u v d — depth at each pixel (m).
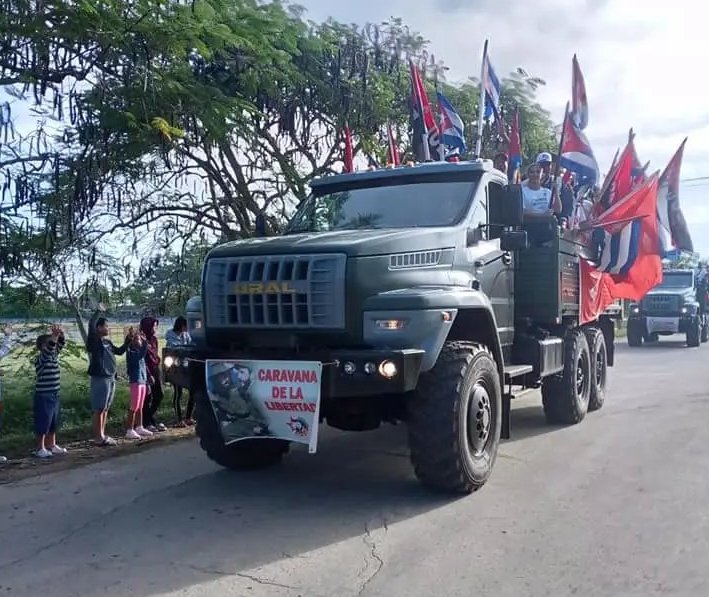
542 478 6.71
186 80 10.23
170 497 6.39
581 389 9.63
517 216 6.91
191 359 6.15
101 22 9.02
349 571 4.59
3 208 10.17
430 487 6.08
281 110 12.62
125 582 4.48
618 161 10.18
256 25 10.98
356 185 7.70
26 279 11.09
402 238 6.11
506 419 6.92
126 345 9.40
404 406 6.27
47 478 7.22
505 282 7.71
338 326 5.72
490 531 5.27
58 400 8.47
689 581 4.33
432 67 15.29
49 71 9.26
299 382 5.62
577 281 9.24
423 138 11.95
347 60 13.37
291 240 6.15
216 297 6.16
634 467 7.06
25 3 8.76
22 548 5.15
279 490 6.52
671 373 15.09
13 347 11.12
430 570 4.57
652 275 11.55
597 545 4.95
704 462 7.19
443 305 5.80
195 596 4.25
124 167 10.90
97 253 11.80
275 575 4.55
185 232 12.80
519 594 4.19
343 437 8.88
